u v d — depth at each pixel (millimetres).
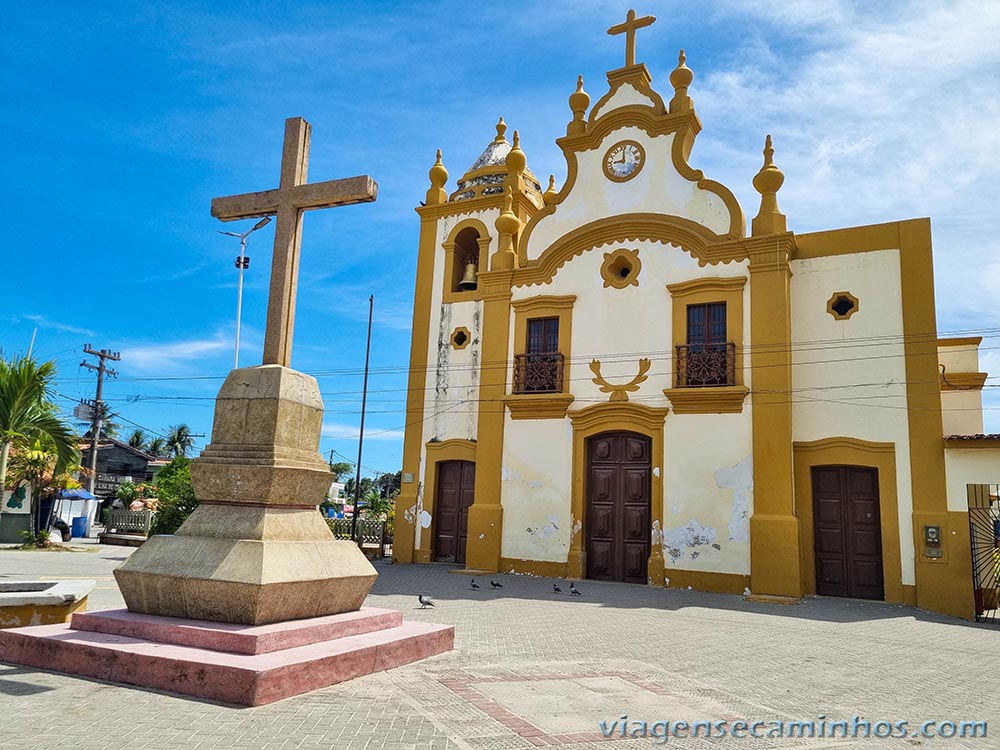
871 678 7191
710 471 15680
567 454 17281
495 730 4762
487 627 9273
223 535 6488
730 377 15844
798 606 13453
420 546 19766
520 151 20891
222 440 7051
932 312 14992
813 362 15844
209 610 6121
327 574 6633
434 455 20047
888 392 15102
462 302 20750
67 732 4316
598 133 18578
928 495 14359
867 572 14875
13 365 21531
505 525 17688
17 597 7133
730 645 8805
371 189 7512
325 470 7250
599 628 9672
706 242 16641
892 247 15602
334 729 4562
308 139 8195
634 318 17219
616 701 5715
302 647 5910
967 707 6125
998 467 13828
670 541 15805
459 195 22406
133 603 6500
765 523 14859
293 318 7656
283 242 7699
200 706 4926
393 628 7160
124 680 5434
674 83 18016
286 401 6980
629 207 17875
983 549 13805
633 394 16844
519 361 18281
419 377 20797
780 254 15875
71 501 35156
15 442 21656
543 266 18516
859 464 15062
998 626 12508
